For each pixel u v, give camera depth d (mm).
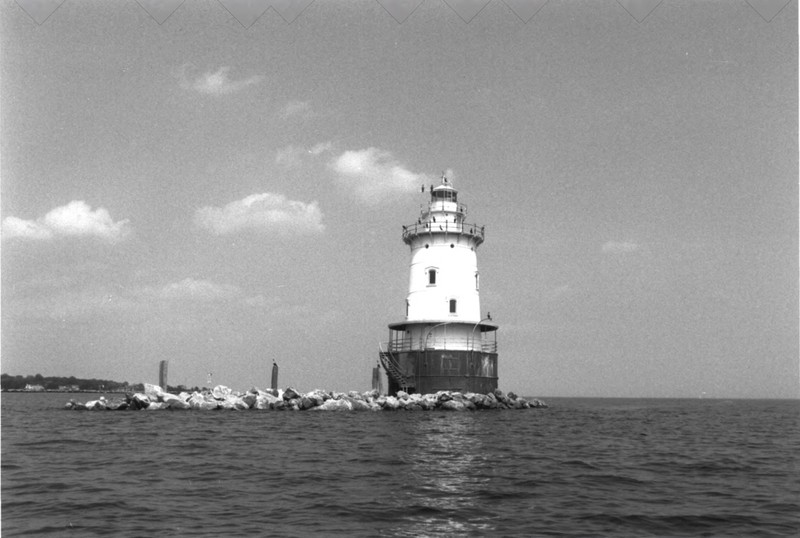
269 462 26984
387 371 70375
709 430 49844
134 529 16422
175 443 33469
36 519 17312
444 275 67938
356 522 17344
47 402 98750
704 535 16625
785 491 22000
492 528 16953
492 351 70188
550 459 29000
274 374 73188
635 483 23266
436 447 32719
